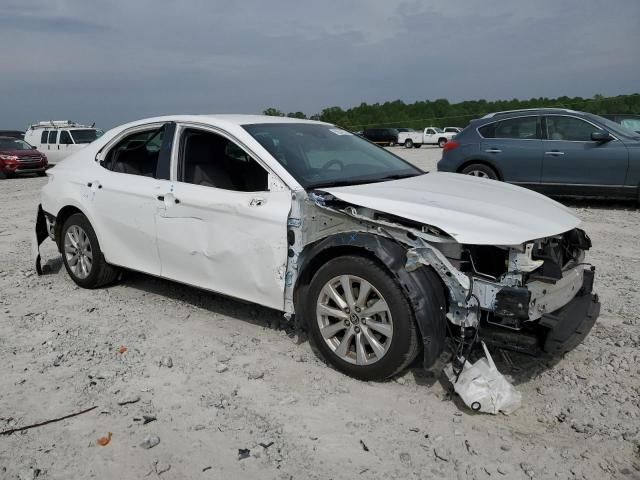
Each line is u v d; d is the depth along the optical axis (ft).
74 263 19.07
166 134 16.33
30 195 49.14
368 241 11.79
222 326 15.69
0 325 16.11
